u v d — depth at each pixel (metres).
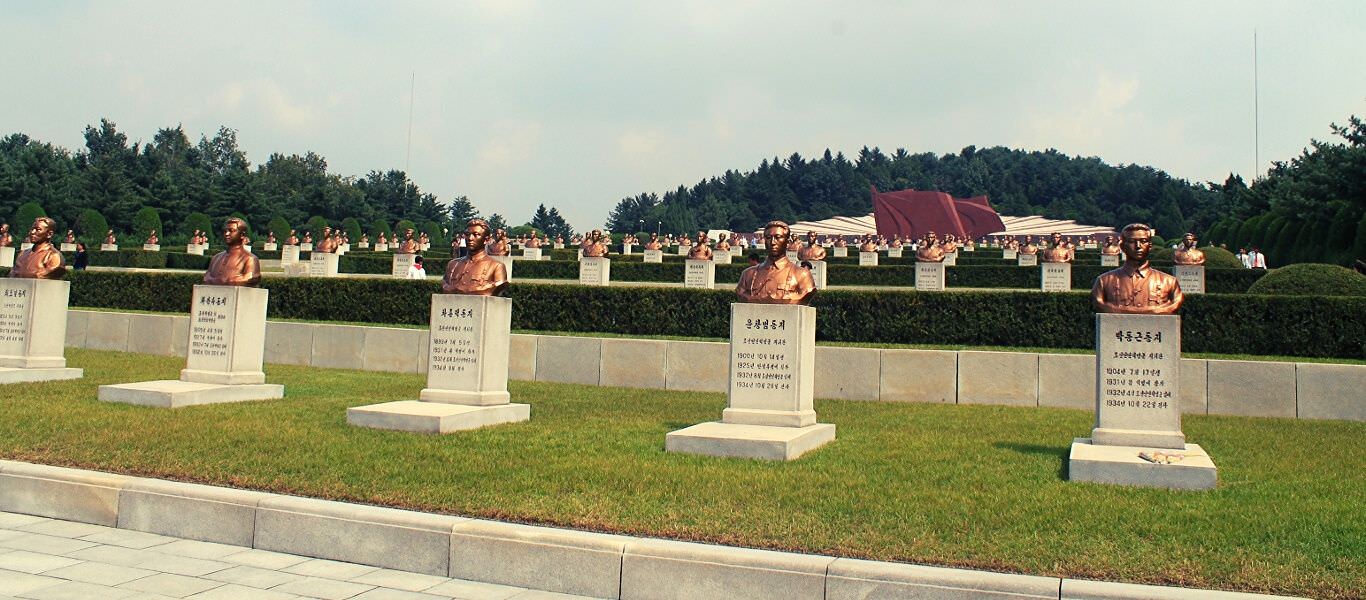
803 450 10.91
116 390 13.92
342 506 8.38
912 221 107.50
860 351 16.72
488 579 7.71
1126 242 10.77
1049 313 18.06
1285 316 16.88
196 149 134.88
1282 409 14.69
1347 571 6.77
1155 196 153.25
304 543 8.36
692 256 35.75
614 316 20.58
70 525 9.18
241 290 14.89
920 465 10.22
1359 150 46.72
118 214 80.56
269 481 9.26
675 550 7.25
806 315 11.97
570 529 7.88
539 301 21.12
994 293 18.47
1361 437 12.56
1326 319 16.59
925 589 6.66
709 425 11.64
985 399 16.08
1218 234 75.00
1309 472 10.05
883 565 6.86
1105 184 163.62
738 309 11.95
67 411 12.71
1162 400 10.48
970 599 6.57
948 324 18.69
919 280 33.06
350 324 21.89
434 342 13.53
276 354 20.81
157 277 25.80
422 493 8.84
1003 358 16.02
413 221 104.50
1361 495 8.91
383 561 8.05
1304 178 54.88
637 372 17.88
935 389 16.31
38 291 16.36
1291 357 16.61
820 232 125.69
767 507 8.38
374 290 22.80
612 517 8.09
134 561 8.03
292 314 23.55
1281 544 7.32
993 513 8.17
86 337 22.45
